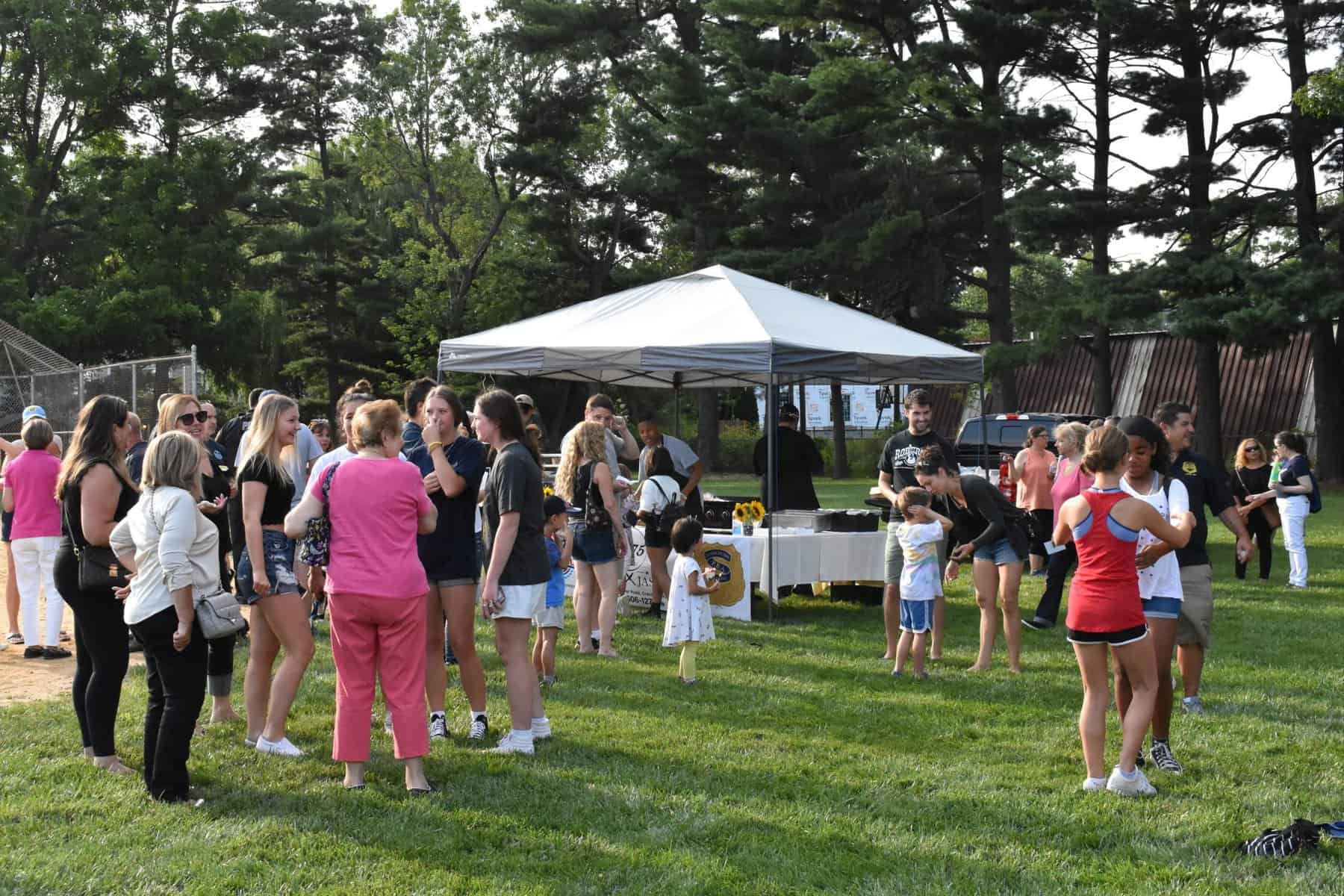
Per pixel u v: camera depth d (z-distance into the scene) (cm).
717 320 1129
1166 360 3672
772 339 1066
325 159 5059
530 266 4256
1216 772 594
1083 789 564
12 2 3594
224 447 973
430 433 603
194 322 3716
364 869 453
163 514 519
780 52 3497
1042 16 2681
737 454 4016
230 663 681
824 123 3161
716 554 1087
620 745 637
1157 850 483
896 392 4284
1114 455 547
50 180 3809
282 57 4619
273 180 4691
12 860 455
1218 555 1569
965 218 3250
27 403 2634
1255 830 510
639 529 1124
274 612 600
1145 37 2698
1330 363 2972
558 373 1498
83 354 3603
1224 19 2733
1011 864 467
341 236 4497
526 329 1258
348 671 551
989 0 2794
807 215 3478
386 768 588
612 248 4238
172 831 494
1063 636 1003
